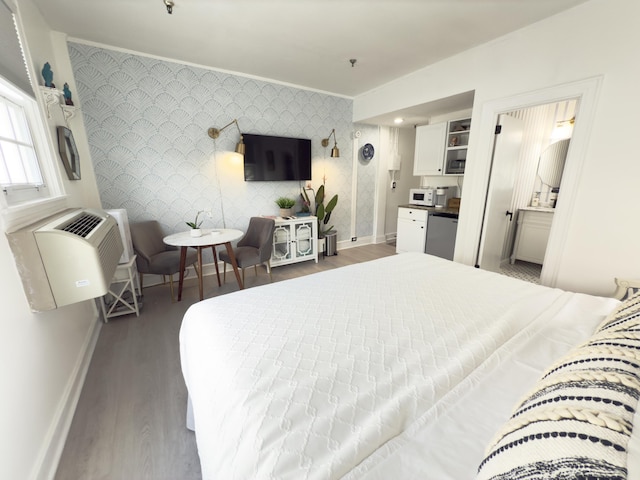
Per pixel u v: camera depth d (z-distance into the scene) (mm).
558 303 1245
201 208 3301
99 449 1220
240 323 1088
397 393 723
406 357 867
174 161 3051
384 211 5203
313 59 2881
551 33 2113
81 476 1108
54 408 1262
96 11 2025
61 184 1783
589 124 1985
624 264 1934
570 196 2123
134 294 2404
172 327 2260
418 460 561
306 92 3803
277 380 765
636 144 1810
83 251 1225
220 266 3559
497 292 1375
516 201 3697
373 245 5082
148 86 2795
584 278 2127
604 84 1896
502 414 674
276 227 3582
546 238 3535
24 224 1218
